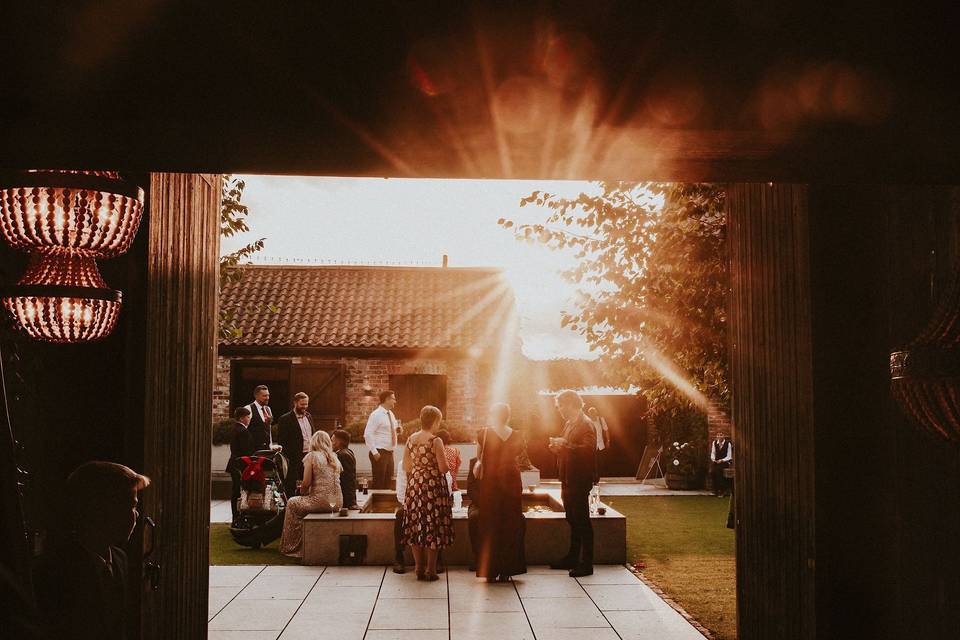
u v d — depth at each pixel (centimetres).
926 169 248
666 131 216
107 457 353
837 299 370
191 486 456
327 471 959
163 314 403
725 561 938
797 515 394
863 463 367
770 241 435
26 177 252
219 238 528
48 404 349
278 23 211
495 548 816
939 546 322
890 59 214
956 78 214
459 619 678
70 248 268
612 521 921
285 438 1193
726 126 214
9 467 210
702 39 215
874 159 242
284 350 1850
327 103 212
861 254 370
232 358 1859
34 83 204
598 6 215
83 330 278
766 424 443
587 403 2058
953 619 315
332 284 2119
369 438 1365
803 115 215
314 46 212
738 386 498
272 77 210
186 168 240
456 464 1030
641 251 716
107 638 222
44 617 211
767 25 214
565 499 870
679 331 693
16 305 270
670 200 702
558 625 659
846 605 363
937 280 319
